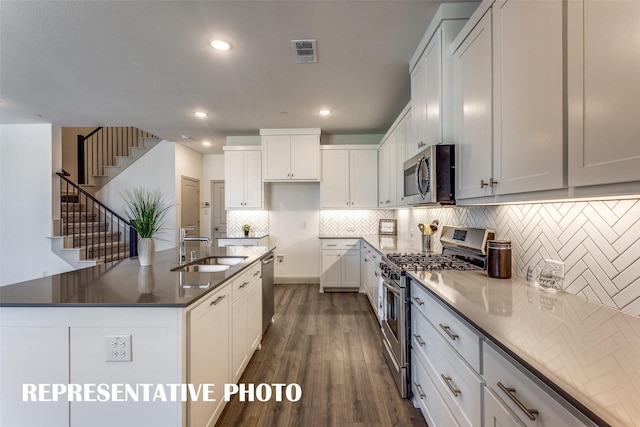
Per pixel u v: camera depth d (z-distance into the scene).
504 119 1.41
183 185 5.94
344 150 5.06
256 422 1.90
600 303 1.28
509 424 0.95
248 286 2.52
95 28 2.19
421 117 2.44
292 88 3.27
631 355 0.85
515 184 1.33
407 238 4.48
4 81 3.06
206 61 2.69
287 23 2.16
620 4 0.83
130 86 3.19
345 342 3.05
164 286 1.71
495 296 1.43
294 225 5.60
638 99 0.79
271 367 2.57
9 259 4.55
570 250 1.43
